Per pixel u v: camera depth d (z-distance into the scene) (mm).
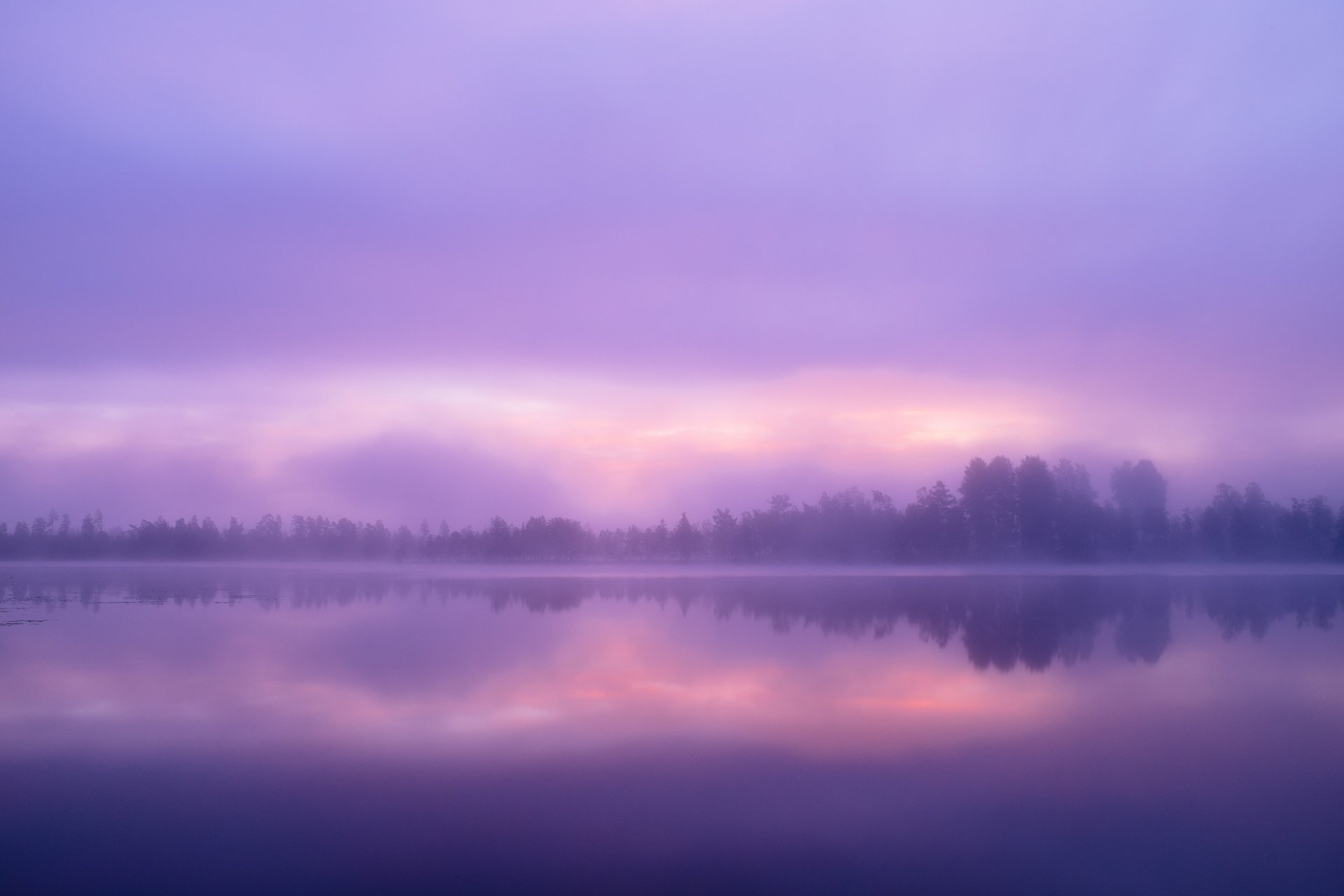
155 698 16781
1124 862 8977
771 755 12734
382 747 13188
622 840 9523
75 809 10516
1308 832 9688
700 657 21656
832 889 8375
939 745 13172
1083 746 13172
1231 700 16375
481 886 8438
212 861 9039
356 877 8625
